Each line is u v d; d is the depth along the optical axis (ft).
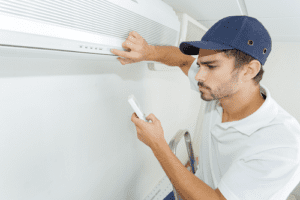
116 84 2.97
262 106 1.90
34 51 1.29
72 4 1.37
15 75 1.65
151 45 2.43
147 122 2.08
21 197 1.93
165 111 4.98
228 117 2.44
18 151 1.80
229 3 2.98
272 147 1.65
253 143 1.84
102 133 2.91
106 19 1.71
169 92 4.91
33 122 1.88
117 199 3.77
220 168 2.51
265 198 1.64
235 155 2.09
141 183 4.58
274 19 3.68
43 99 1.93
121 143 3.44
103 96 2.76
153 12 2.37
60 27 1.34
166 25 2.75
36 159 1.99
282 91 6.58
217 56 1.75
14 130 1.73
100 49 1.80
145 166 4.54
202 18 3.98
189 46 2.13
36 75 1.82
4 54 1.23
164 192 4.73
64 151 2.32
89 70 2.41
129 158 3.81
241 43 1.68
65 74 2.11
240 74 1.79
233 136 2.12
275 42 6.37
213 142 2.66
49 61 1.90
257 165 1.63
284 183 1.60
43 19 1.22
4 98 1.61
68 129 2.30
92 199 3.04
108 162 3.21
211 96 2.01
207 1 2.94
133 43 2.08
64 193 2.46
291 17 3.40
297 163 1.56
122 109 3.25
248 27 1.71
